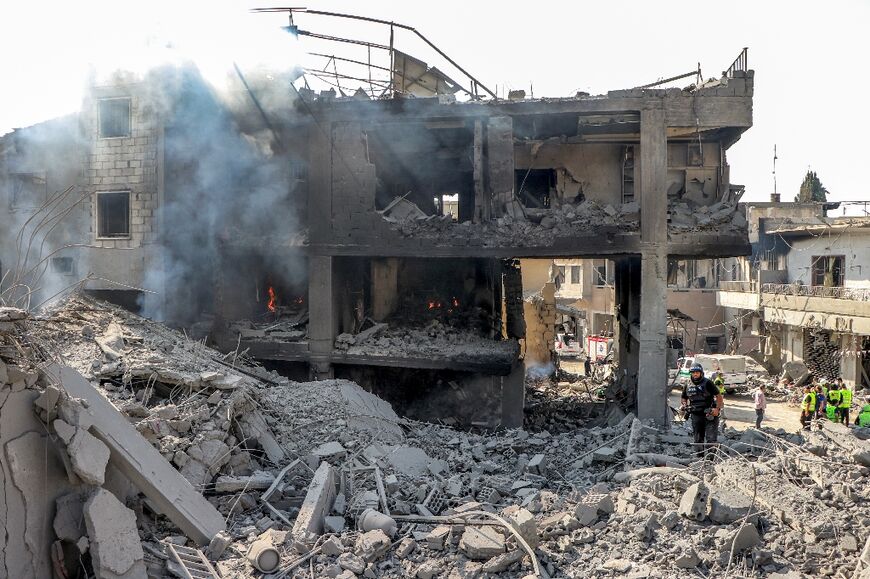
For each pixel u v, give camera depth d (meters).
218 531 8.27
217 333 19.83
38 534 6.86
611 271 44.22
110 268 20.42
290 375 20.44
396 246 18.55
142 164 20.19
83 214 20.58
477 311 22.67
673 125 16.94
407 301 23.47
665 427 15.83
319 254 19.06
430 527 8.89
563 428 21.30
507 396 20.48
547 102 17.44
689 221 17.42
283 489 9.69
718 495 8.65
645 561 7.79
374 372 20.50
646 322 17.16
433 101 17.94
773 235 35.12
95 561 6.74
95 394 7.95
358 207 18.77
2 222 21.22
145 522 8.32
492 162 17.94
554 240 17.56
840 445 10.71
